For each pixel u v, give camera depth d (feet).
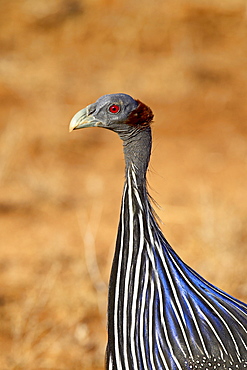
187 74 190.49
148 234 53.67
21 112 169.89
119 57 202.18
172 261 54.44
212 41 209.26
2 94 179.73
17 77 189.37
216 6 222.28
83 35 213.46
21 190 135.85
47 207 129.70
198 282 55.11
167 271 53.83
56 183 138.41
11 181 139.23
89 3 226.99
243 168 145.69
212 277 99.55
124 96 53.62
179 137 160.66
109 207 129.80
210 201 128.36
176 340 52.65
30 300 98.32
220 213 121.70
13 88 182.91
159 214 124.47
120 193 135.54
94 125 53.83
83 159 150.61
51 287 102.17
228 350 52.65
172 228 118.62
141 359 53.26
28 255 112.88
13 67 194.70
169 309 53.21
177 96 180.34
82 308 97.66
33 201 131.75
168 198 131.85
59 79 189.06
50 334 92.43
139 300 53.57
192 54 200.85
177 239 113.91
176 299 53.42
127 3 226.17
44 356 88.28
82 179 141.28
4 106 173.27
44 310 97.35
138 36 211.00
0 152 146.20
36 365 86.63
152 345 52.95
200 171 144.46
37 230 121.60
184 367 52.19
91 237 116.37
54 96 179.22
